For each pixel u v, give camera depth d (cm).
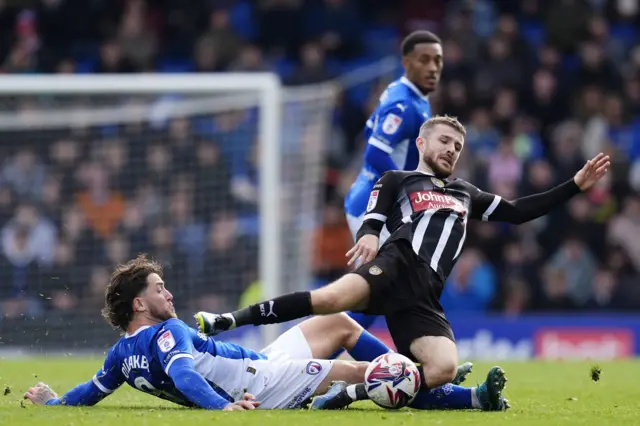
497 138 6228
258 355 2192
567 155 6094
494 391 2102
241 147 5219
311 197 5303
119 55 6588
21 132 5122
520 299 5612
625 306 5647
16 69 6531
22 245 4997
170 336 2056
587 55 6631
